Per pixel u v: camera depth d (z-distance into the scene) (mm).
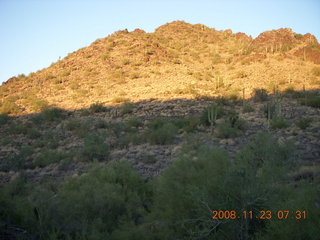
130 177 8172
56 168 12305
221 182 4672
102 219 5816
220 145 13086
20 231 5414
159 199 5676
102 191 6453
